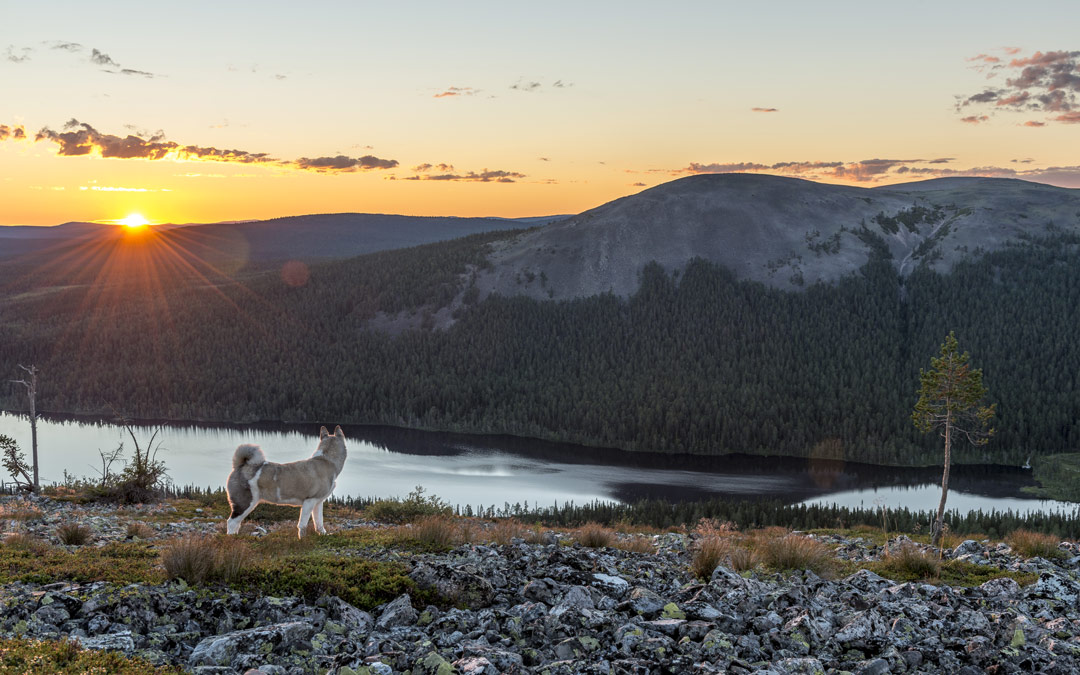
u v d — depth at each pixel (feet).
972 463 610.65
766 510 353.51
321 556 41.81
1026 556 59.31
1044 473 567.18
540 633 30.66
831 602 37.06
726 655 27.35
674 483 545.85
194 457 559.79
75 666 23.08
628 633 29.32
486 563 40.91
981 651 30.09
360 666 25.72
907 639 31.27
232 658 26.25
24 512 81.41
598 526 64.59
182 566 35.09
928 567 50.57
